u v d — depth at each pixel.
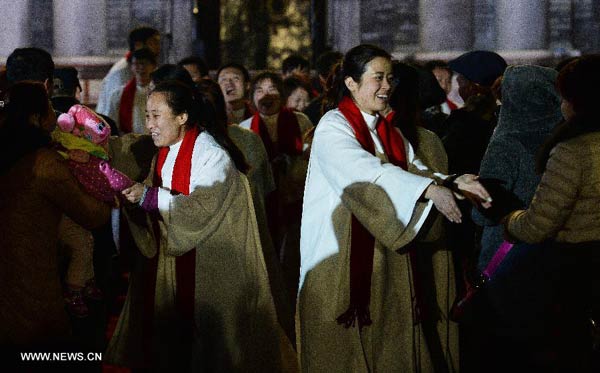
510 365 5.19
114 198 4.95
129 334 5.44
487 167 5.00
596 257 4.40
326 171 4.88
